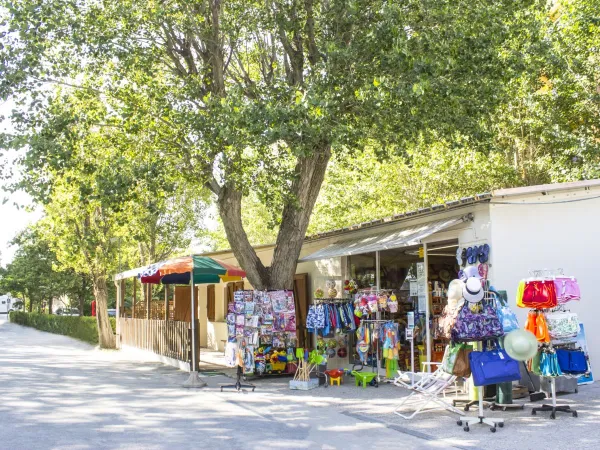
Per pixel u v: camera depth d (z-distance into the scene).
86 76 14.63
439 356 12.98
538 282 9.28
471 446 7.48
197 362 13.55
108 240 24.86
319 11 13.91
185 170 13.73
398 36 11.55
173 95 13.46
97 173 13.13
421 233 11.96
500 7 12.60
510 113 20.39
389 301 13.09
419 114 12.26
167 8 13.21
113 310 43.50
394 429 8.59
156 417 9.62
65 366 17.94
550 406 9.05
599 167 18.42
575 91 19.52
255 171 13.08
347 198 25.42
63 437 8.17
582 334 11.23
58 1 12.75
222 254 20.44
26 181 12.44
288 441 7.93
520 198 11.44
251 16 13.88
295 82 14.52
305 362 12.68
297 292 18.20
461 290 8.88
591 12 18.36
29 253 43.94
